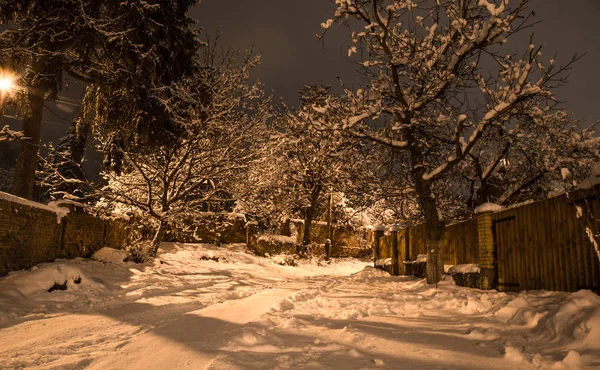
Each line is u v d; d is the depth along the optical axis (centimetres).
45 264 1305
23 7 1435
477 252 1102
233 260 2680
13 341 605
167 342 566
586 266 690
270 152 2258
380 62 1244
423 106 1246
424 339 547
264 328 615
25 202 1244
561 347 477
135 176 2361
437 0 1148
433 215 1248
